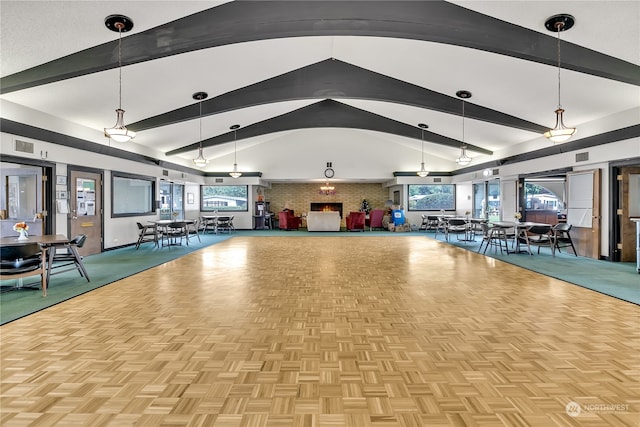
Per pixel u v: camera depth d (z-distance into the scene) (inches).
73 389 90.7
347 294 183.5
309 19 177.8
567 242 317.1
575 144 318.0
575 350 114.0
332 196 705.6
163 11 171.9
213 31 182.2
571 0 156.6
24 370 100.7
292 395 88.4
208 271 245.1
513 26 185.6
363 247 378.3
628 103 254.1
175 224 379.9
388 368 102.4
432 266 264.2
